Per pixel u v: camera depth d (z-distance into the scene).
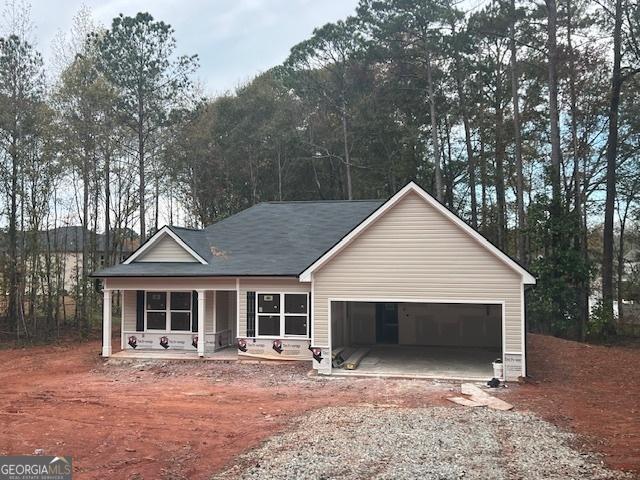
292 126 41.34
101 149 26.53
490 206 34.88
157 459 8.02
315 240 18.97
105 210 28.48
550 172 24.12
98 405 11.53
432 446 8.21
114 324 27.16
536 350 18.34
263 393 12.62
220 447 8.54
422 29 30.97
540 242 23.22
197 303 18.20
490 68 31.67
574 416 10.26
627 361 16.73
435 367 15.45
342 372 14.78
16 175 22.56
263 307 17.05
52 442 8.86
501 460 7.58
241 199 43.81
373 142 37.03
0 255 22.86
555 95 23.30
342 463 7.50
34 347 20.84
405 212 14.62
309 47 37.50
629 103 25.70
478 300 14.03
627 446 8.27
